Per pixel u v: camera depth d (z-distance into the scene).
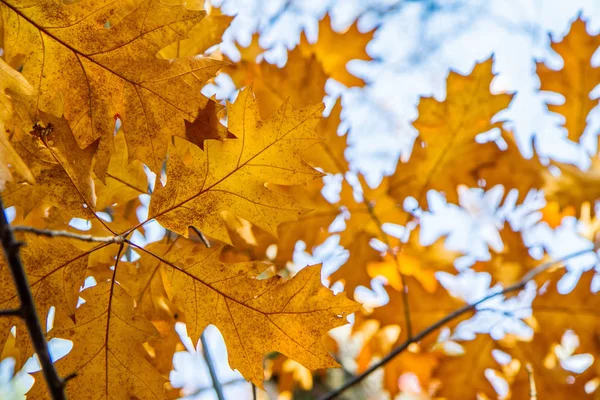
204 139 0.73
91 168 0.73
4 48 0.72
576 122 1.04
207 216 0.73
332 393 0.89
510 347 1.00
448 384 1.00
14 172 0.71
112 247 0.79
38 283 0.72
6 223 0.63
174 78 0.73
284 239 0.93
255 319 0.74
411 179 0.97
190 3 0.82
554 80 1.05
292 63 0.94
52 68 0.73
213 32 0.83
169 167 0.73
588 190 1.03
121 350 0.74
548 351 1.00
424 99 0.97
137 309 0.77
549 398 0.99
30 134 0.72
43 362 0.62
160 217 0.73
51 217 0.78
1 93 0.71
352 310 0.74
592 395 0.99
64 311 0.72
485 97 0.96
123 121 0.73
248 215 0.74
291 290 0.74
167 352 0.80
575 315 1.00
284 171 0.73
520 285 0.96
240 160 0.73
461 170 0.97
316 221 0.94
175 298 0.77
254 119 0.73
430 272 0.99
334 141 0.95
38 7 0.72
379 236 0.96
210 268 0.74
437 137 0.97
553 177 1.03
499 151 0.97
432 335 0.99
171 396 0.87
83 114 0.73
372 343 1.02
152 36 0.73
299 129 0.73
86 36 0.73
